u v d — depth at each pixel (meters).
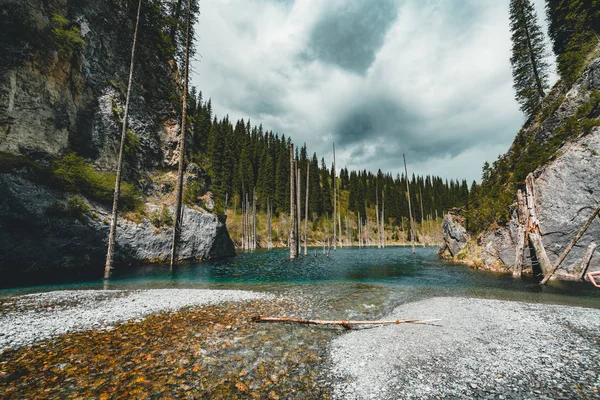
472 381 5.91
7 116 19.80
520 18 39.12
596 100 21.06
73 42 25.27
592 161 19.02
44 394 5.07
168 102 37.62
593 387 5.61
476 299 13.80
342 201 131.12
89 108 26.78
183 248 29.98
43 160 21.22
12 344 7.24
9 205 17.70
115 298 12.84
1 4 20.22
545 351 7.45
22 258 18.30
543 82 37.19
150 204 29.45
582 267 17.92
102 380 5.62
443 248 45.25
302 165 109.44
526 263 21.30
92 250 22.05
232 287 17.11
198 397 5.15
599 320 10.08
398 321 9.95
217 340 7.95
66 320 9.33
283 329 9.09
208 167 44.53
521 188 24.66
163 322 9.44
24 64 21.22
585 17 30.86
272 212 95.69
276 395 5.30
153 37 36.06
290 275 23.17
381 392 5.46
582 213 18.86
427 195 146.12
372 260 39.19
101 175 25.31
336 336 8.63
